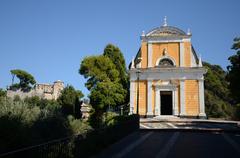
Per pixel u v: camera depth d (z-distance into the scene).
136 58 46.56
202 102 42.31
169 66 43.72
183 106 42.53
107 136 18.42
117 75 47.75
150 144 19.27
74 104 47.78
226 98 64.31
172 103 43.22
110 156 15.33
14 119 12.82
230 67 30.94
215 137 22.72
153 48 44.72
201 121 36.97
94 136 16.14
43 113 17.44
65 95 48.75
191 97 42.66
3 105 15.09
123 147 18.11
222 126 32.34
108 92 44.38
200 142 20.02
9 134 11.58
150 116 42.91
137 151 16.73
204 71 42.75
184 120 38.12
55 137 15.68
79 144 14.02
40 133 14.99
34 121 15.41
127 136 23.30
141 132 26.23
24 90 74.50
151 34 45.00
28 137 12.48
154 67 43.84
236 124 34.94
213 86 64.75
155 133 25.45
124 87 52.38
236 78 30.28
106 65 47.22
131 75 44.38
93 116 44.50
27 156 9.91
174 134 24.62
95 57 47.34
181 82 43.12
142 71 44.09
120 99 45.41
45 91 76.94
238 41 30.59
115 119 27.75
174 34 44.44
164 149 17.28
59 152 12.02
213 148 17.59
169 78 43.50
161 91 43.69
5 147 10.94
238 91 31.19
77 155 13.67
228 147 17.97
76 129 19.48
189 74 43.16
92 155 15.38
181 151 16.62
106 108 45.84
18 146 11.65
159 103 43.25
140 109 43.44
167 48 44.38
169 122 36.91
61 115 19.22
